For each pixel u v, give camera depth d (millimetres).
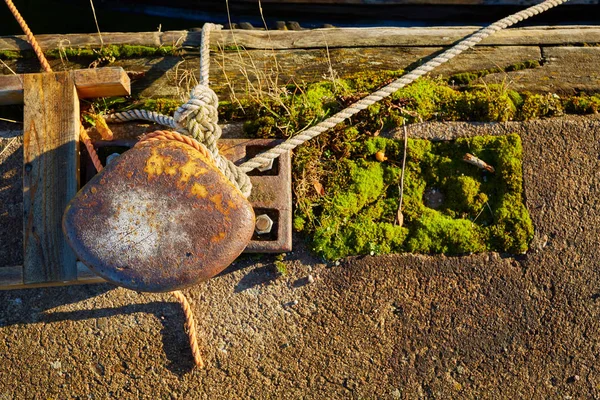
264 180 1409
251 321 1419
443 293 1429
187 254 1175
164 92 1503
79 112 1442
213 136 1284
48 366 1407
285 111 1477
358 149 1468
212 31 1516
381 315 1421
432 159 1470
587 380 1408
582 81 1499
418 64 1516
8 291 1423
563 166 1462
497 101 1469
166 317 1418
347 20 1846
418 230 1439
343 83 1496
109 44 1514
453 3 1763
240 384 1404
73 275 1346
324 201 1445
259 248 1397
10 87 1396
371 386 1404
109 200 1179
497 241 1438
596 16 1781
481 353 1414
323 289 1428
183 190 1181
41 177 1374
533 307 1425
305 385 1404
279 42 1526
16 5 1937
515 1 1755
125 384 1401
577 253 1438
